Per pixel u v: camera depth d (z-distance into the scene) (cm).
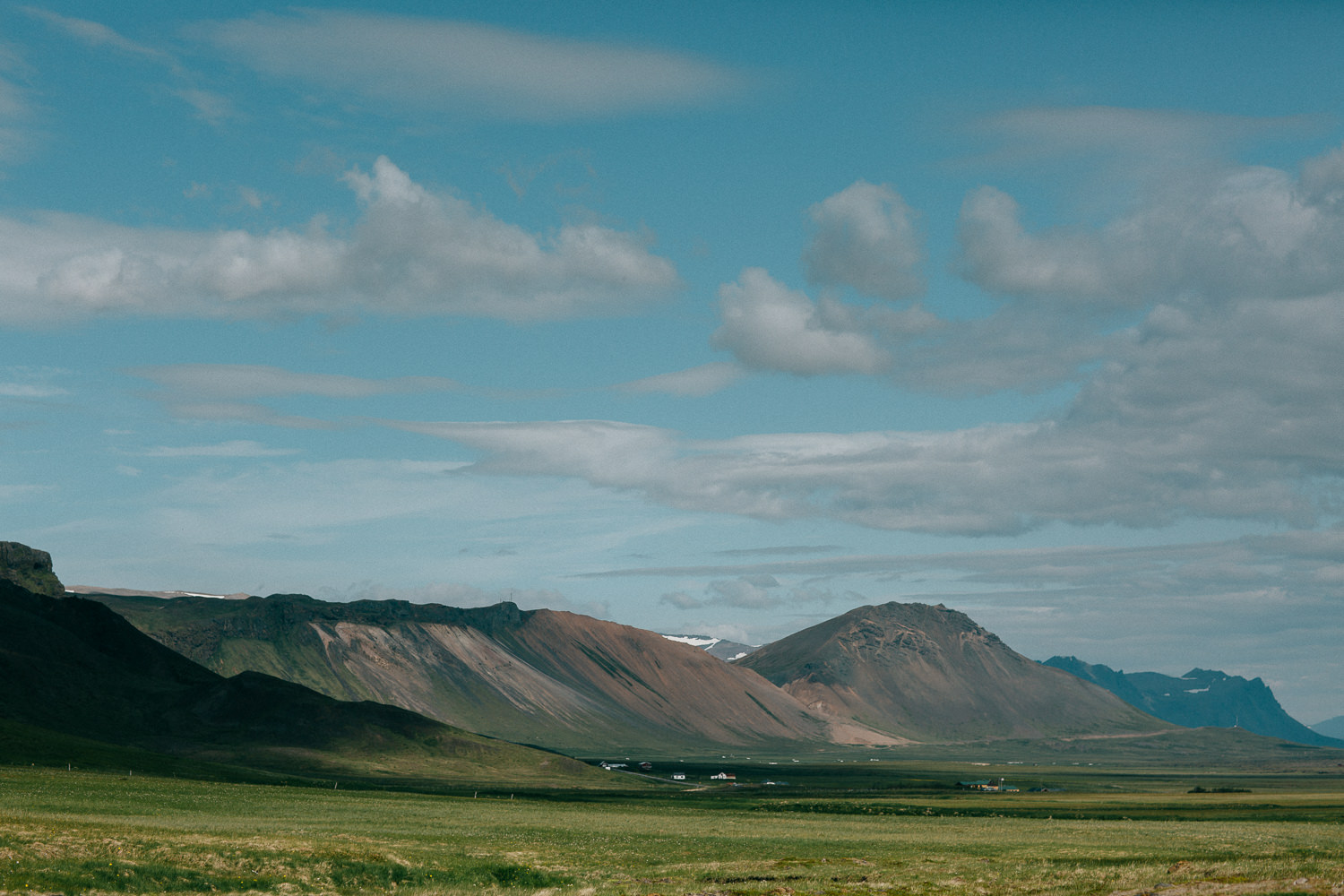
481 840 9375
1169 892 5766
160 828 8306
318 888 6538
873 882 6781
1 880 5684
